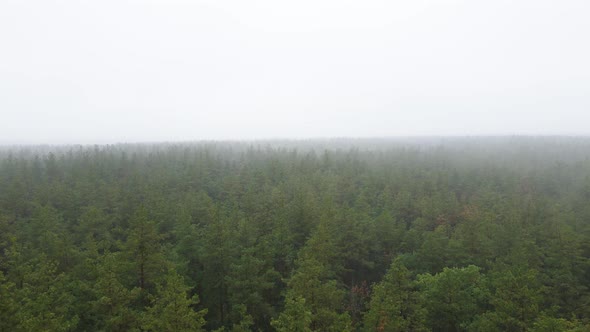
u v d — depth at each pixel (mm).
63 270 31672
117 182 65562
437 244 35906
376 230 42594
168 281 22594
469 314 26953
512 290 25297
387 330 22891
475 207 52000
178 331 20312
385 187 63750
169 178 67812
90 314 26406
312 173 76000
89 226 41781
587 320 26859
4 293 20156
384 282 27938
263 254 33562
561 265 32812
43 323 20172
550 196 68812
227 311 33625
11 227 40844
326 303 26047
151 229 29125
